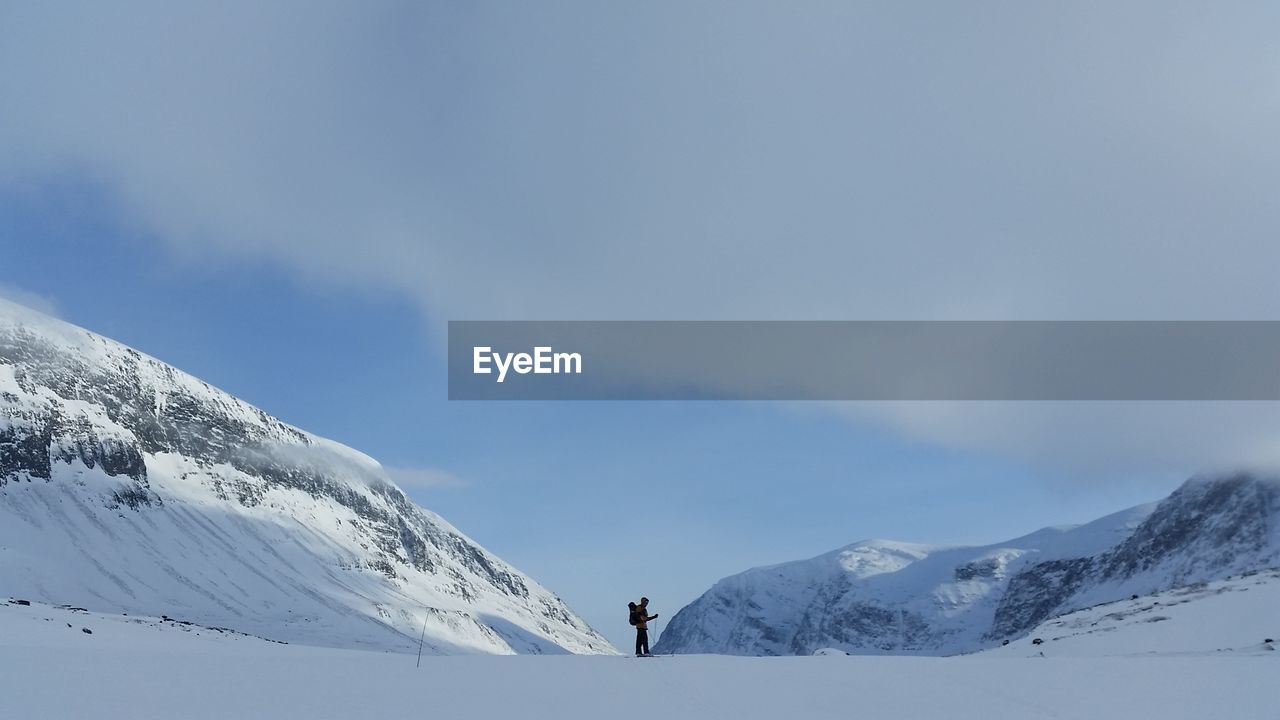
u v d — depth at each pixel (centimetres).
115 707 1380
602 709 1598
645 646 3027
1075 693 1711
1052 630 5203
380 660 2397
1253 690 1664
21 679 1593
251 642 3659
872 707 1636
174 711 1380
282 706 1487
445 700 1656
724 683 1975
